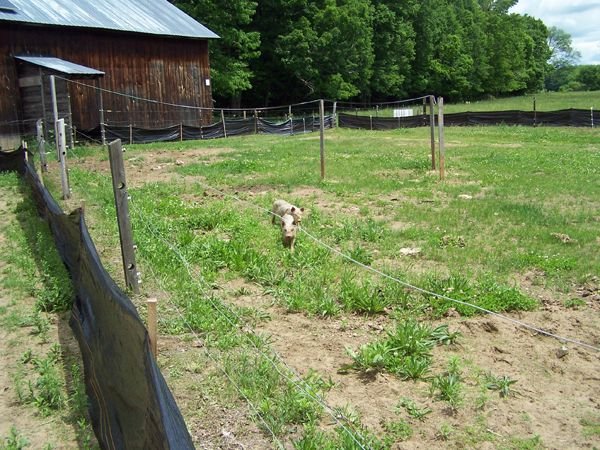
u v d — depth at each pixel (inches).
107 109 1194.6
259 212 460.8
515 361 217.2
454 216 434.9
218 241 357.4
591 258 330.3
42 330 255.6
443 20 3272.6
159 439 120.8
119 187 277.7
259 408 187.8
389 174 663.8
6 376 223.0
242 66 2003.0
